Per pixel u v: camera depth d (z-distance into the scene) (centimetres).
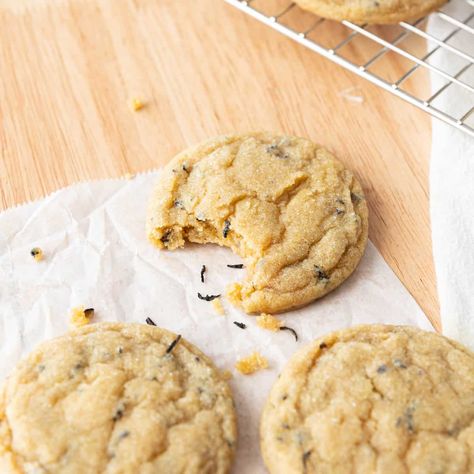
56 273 44
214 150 45
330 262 43
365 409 38
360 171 47
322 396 39
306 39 47
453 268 43
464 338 42
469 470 37
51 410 38
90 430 38
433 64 49
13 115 49
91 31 52
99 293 43
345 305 43
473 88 46
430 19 50
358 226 44
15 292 43
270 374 41
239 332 42
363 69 47
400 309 43
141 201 46
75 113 49
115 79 50
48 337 42
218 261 44
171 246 44
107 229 45
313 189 44
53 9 53
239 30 52
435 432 38
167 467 37
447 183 45
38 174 47
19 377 39
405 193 46
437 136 47
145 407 38
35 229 45
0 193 46
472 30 48
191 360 40
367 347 40
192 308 43
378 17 48
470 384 39
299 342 42
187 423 38
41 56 51
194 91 50
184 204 44
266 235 43
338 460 38
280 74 50
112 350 40
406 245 45
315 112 49
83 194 46
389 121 48
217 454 38
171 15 53
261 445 39
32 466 37
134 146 48
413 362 39
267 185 44
